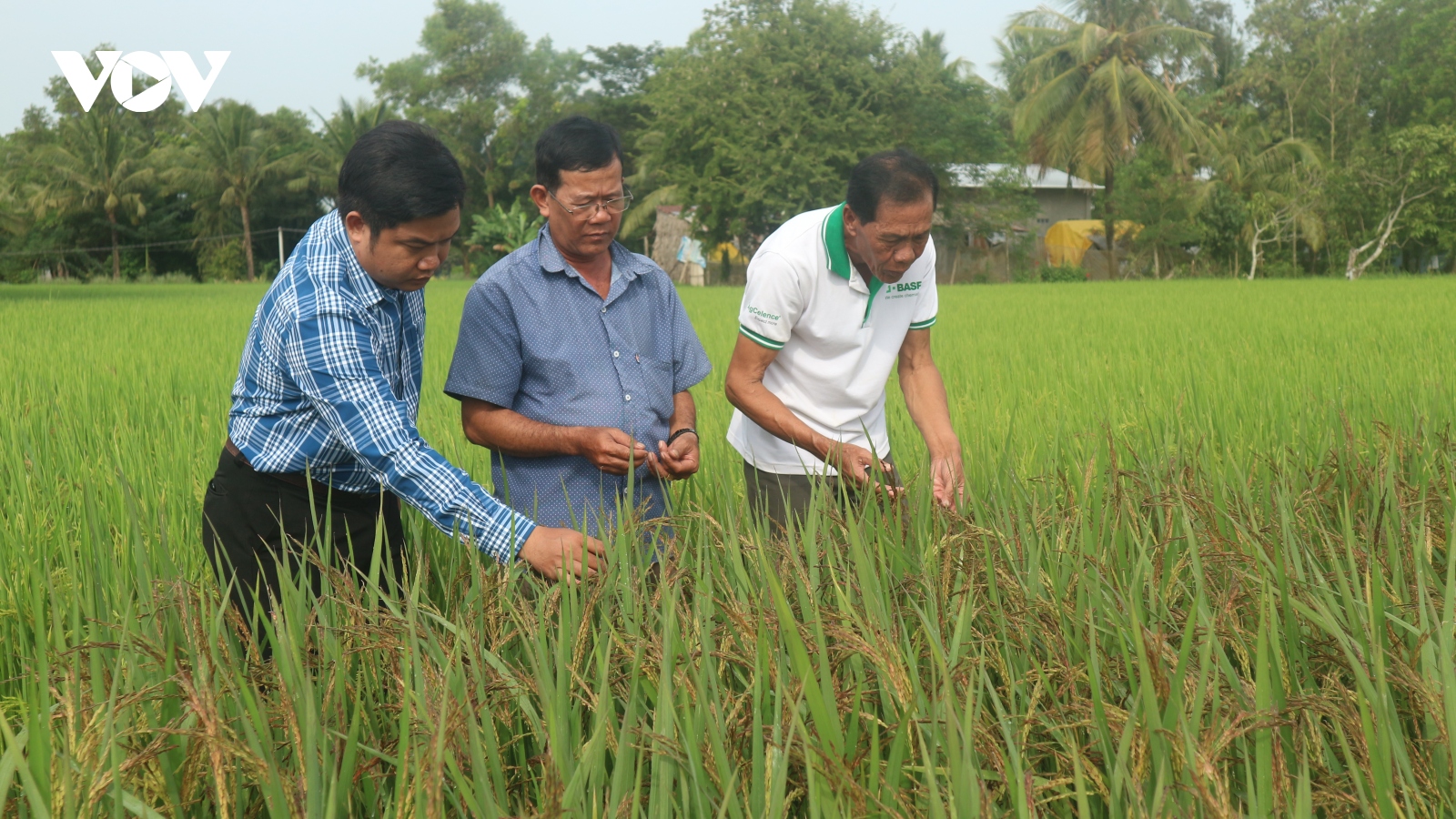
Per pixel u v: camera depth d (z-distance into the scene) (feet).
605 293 9.78
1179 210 118.01
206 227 172.55
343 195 7.47
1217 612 6.97
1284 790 5.28
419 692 5.89
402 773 5.36
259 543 8.41
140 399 21.34
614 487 9.76
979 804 5.08
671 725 5.78
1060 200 143.84
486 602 7.43
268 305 7.85
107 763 5.42
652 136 155.84
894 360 11.07
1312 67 128.77
